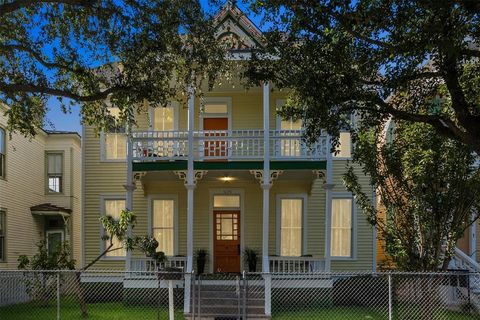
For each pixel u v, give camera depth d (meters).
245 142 16.05
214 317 11.93
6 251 18.11
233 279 14.18
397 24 7.56
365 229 16.58
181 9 10.94
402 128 10.99
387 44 8.01
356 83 8.79
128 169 14.74
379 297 13.98
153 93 12.13
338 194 16.67
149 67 11.88
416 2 7.12
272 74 9.70
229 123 17.14
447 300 12.96
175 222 16.95
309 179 16.59
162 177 16.14
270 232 16.73
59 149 21.72
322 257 15.38
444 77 8.61
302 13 7.95
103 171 17.20
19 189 19.33
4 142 18.20
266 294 12.17
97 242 16.92
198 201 16.98
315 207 16.78
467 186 10.12
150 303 14.31
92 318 12.04
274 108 17.19
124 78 12.42
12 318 12.12
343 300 14.32
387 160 10.85
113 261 16.77
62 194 21.53
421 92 10.54
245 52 13.91
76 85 13.20
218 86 16.47
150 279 13.67
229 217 16.98
